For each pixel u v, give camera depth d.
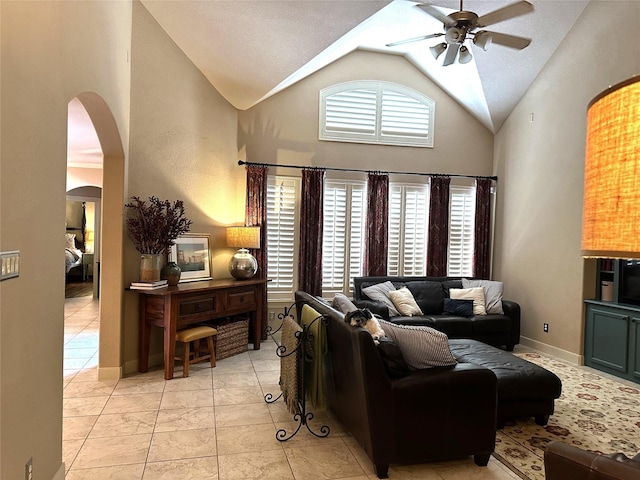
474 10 4.69
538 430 3.30
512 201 6.24
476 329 5.39
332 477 2.60
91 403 3.60
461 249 6.67
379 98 6.34
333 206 6.20
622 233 0.76
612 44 4.62
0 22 1.60
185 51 4.82
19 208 1.82
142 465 2.68
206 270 5.25
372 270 6.23
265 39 4.58
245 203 5.80
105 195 4.09
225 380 4.21
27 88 1.86
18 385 1.84
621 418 3.53
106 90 3.23
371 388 2.55
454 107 6.62
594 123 0.84
